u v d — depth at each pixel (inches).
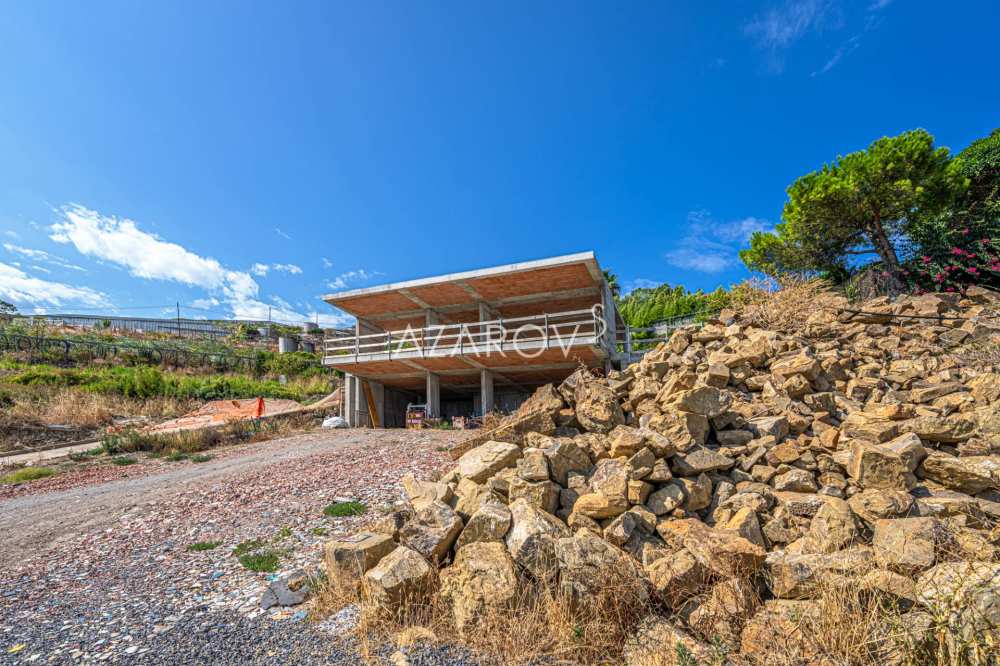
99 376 842.8
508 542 143.6
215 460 444.5
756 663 101.7
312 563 182.1
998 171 502.6
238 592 163.0
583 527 151.9
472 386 774.5
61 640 137.1
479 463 192.1
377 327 773.9
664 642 108.9
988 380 212.8
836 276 580.4
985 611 90.5
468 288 622.5
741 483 170.2
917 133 483.2
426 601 136.9
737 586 118.7
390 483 286.0
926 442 185.2
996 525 131.0
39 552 218.4
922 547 114.7
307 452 418.9
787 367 243.3
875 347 318.3
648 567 132.7
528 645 116.7
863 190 490.6
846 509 140.2
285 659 120.5
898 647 96.0
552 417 219.1
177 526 240.8
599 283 605.9
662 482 164.4
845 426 197.9
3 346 960.9
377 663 115.5
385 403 781.9
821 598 112.7
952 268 464.4
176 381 891.4
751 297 536.4
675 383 217.5
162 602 159.3
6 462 471.2
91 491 345.1
